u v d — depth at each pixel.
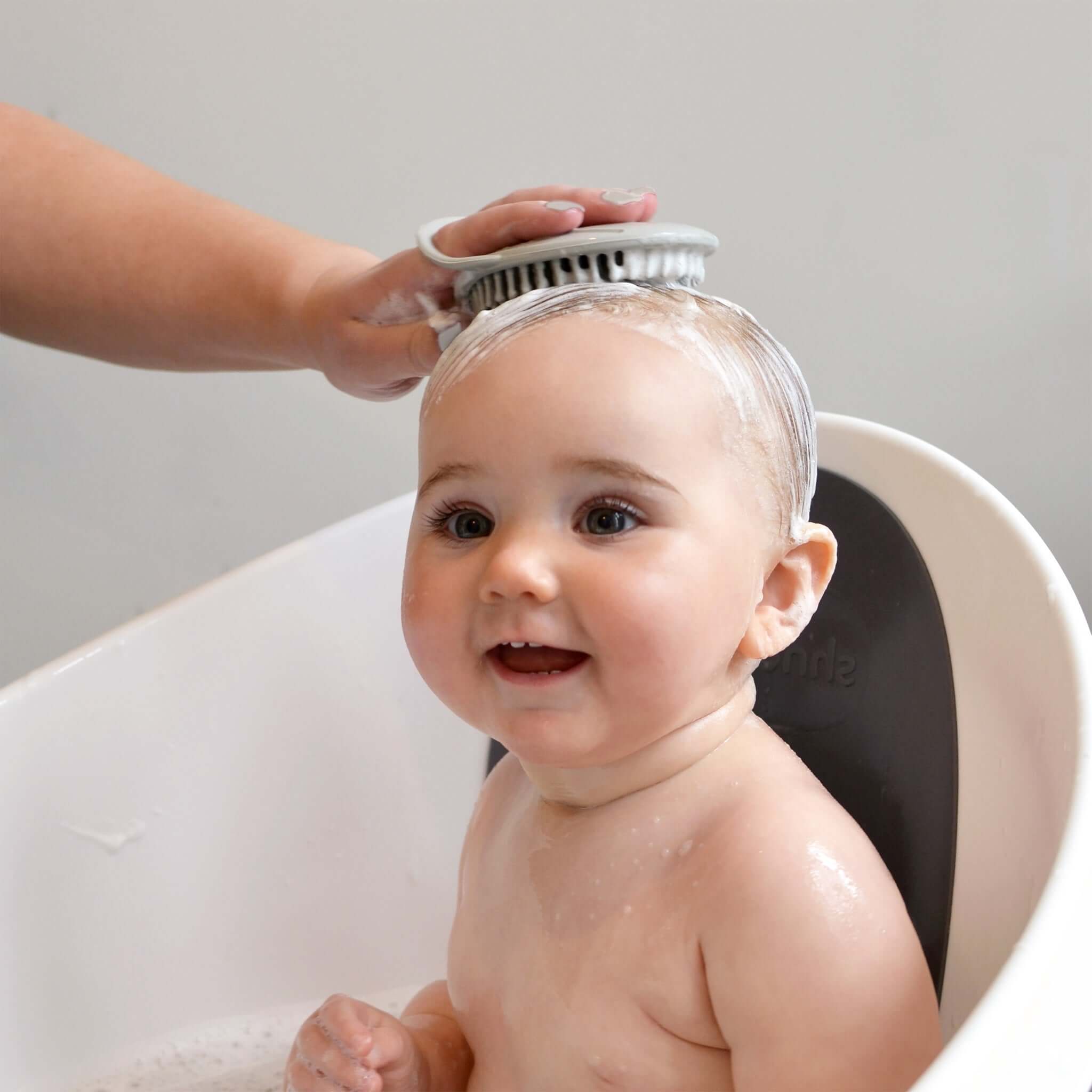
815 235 1.14
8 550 1.30
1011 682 0.63
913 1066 0.51
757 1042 0.53
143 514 1.31
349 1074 0.62
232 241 0.86
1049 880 0.45
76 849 0.82
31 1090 0.78
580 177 1.16
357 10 1.15
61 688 0.82
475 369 0.56
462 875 0.72
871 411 1.17
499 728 0.55
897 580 0.72
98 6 1.17
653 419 0.53
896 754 0.69
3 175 0.91
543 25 1.13
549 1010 0.60
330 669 0.93
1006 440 1.16
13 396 1.26
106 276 0.88
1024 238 1.10
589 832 0.61
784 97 1.11
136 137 1.20
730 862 0.55
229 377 1.27
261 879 0.90
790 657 0.75
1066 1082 0.39
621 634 0.52
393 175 1.19
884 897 0.54
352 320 0.77
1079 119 1.06
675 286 0.59
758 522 0.57
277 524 1.31
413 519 0.59
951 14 1.06
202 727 0.88
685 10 1.11
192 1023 0.87
